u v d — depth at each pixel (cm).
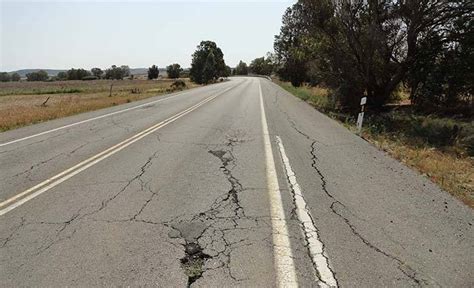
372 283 294
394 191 512
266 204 461
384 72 1794
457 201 477
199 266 319
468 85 1555
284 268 313
